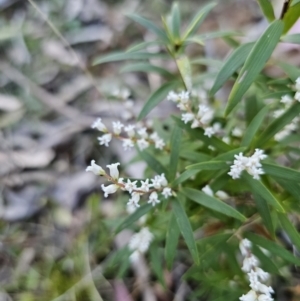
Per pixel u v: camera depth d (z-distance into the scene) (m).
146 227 0.24
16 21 0.44
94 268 0.31
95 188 0.36
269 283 0.27
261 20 0.42
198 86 0.27
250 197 0.23
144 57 0.23
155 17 0.44
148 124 0.28
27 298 0.30
